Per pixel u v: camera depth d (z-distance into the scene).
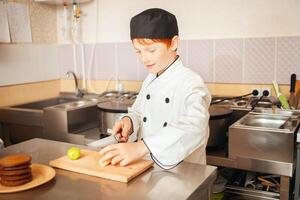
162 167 0.86
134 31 0.99
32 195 0.71
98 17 2.52
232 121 1.85
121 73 2.50
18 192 0.72
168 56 1.06
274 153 1.38
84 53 2.63
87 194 0.70
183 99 1.07
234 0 2.05
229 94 2.16
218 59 2.15
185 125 0.90
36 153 1.00
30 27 2.43
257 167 1.42
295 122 1.55
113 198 0.68
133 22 0.99
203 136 0.92
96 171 0.80
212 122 1.59
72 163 0.86
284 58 1.97
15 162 0.74
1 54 2.21
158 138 0.87
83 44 2.62
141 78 2.42
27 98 2.46
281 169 1.37
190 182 0.76
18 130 2.12
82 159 0.90
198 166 0.87
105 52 2.54
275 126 1.66
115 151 0.85
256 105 1.89
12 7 2.26
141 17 0.97
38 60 2.53
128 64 2.46
